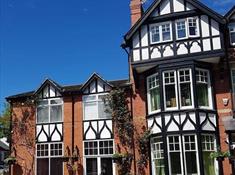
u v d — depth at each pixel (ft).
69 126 73.67
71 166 71.51
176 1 66.33
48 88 76.89
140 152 66.85
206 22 64.03
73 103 74.59
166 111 62.95
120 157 67.77
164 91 63.82
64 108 74.84
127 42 67.62
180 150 61.00
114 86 71.97
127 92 71.05
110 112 71.15
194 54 63.10
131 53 66.85
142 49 66.39
